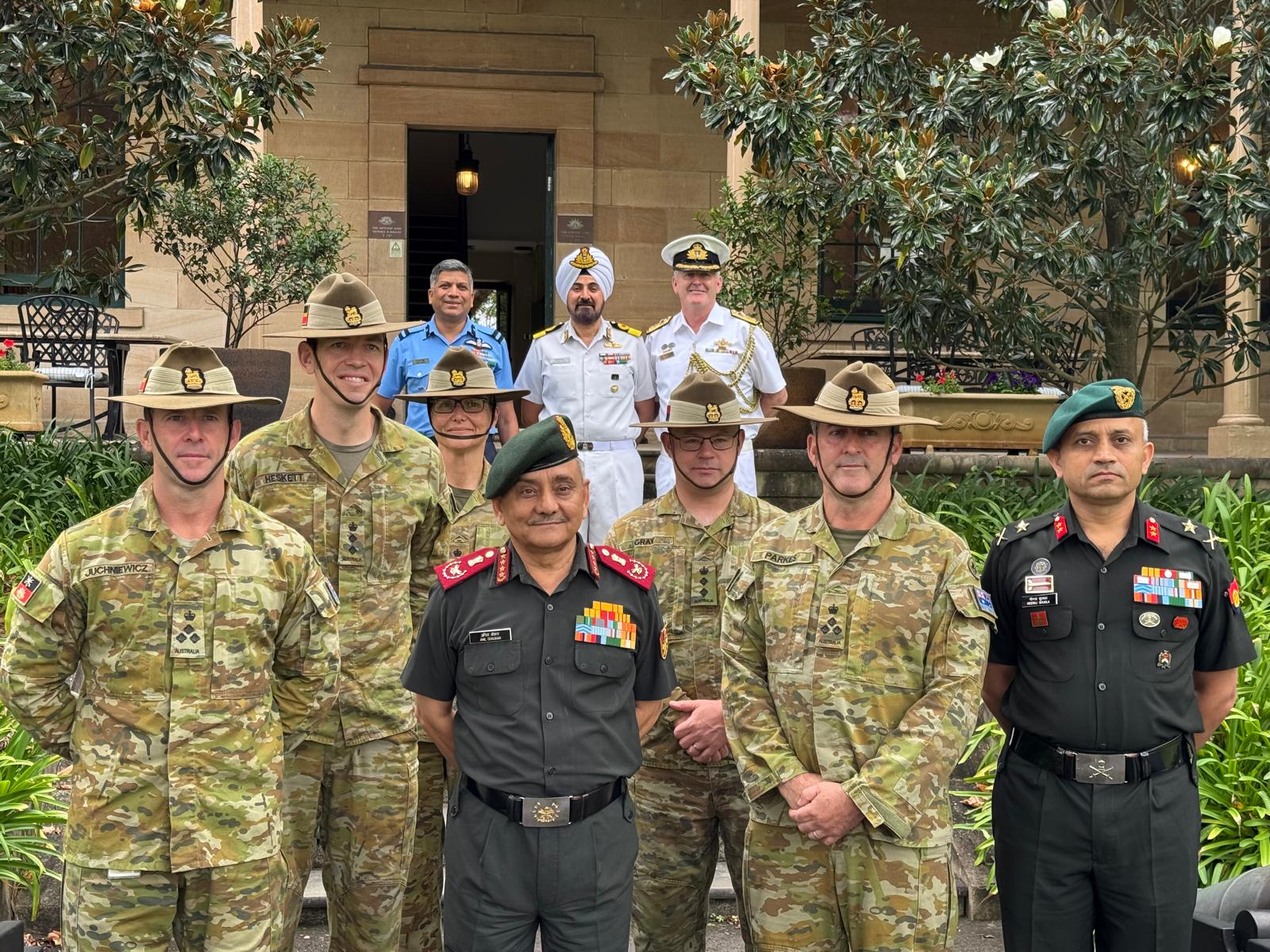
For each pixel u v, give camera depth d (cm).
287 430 356
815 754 305
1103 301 739
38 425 839
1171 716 312
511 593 300
